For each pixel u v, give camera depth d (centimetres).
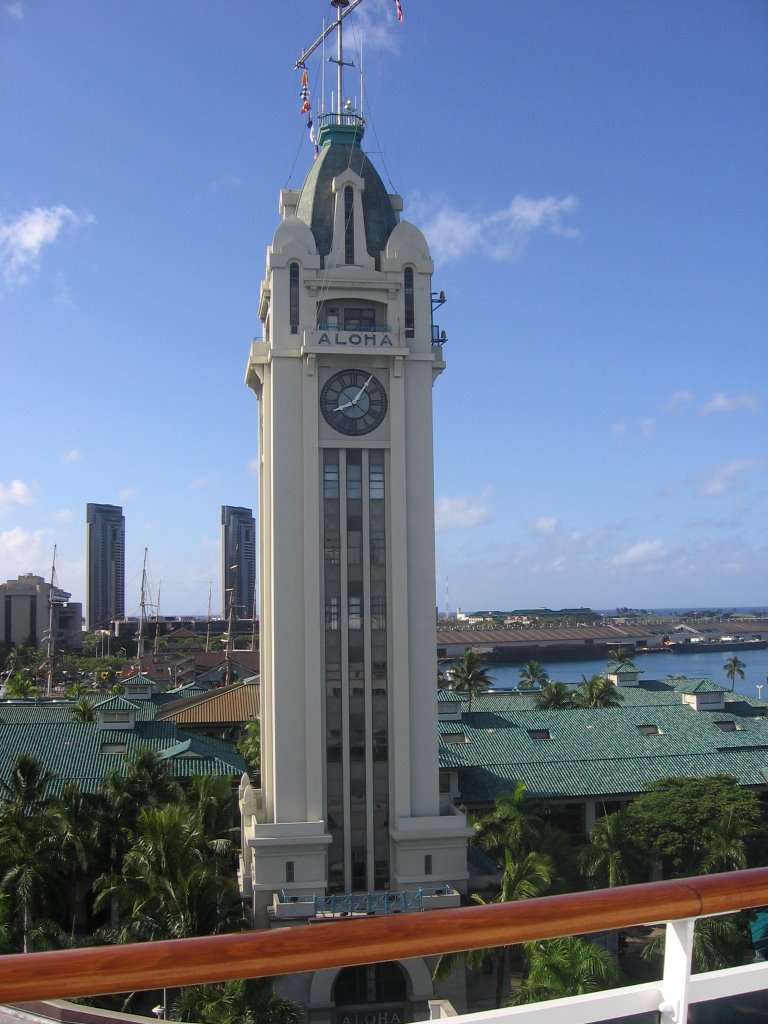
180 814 5497
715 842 6350
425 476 6512
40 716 11919
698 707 10756
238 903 5209
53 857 5728
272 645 6359
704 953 4125
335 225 6638
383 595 6450
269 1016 4034
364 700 6353
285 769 6184
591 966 3806
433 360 6562
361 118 7125
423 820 6119
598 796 8181
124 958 752
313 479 6369
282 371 6419
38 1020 1070
